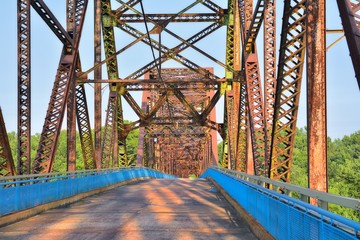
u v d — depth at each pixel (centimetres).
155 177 5028
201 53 2500
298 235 591
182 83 2555
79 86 2134
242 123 2327
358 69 507
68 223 1028
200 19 2725
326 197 493
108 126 2805
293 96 940
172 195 1880
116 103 2858
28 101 1270
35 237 846
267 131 1291
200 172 7975
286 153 989
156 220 1080
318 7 697
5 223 985
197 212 1246
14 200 1088
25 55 1282
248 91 1866
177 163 10650
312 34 699
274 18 1325
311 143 689
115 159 2922
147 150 4953
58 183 1461
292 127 967
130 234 880
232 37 2667
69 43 1752
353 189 7231
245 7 1925
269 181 836
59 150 11925
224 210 1298
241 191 1245
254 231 886
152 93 4722
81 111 2141
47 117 1625
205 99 4559
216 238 842
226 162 3222
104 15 2705
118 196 1839
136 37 2700
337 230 438
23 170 1248
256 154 1652
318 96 690
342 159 12400
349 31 517
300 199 614
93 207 1390
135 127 3238
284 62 923
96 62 2452
